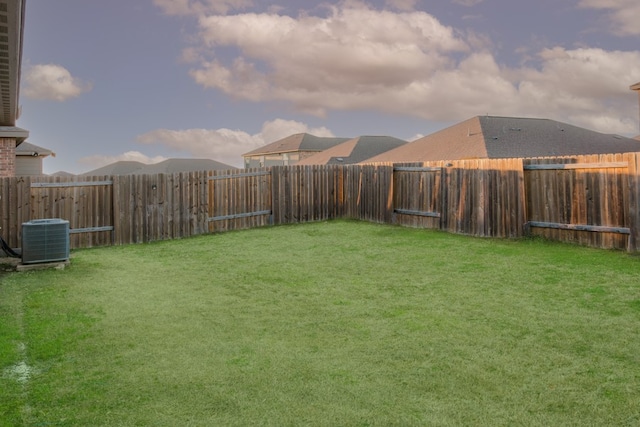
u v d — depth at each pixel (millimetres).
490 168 9641
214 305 5281
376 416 2723
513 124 21141
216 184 11836
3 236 9047
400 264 7344
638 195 7367
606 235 7855
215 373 3369
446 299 5309
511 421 2648
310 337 4164
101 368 3498
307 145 38375
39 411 2826
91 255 8875
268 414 2766
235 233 11547
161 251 9273
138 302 5422
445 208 10727
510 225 9297
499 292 5516
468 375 3277
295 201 13312
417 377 3260
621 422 2617
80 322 4652
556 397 2928
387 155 24188
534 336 4031
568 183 8430
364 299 5430
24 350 3889
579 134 21344
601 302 4957
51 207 9555
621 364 3398
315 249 9008
